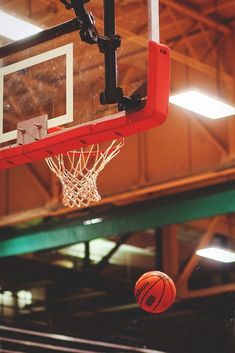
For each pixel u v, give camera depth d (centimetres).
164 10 1257
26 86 686
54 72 664
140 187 1283
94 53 631
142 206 1441
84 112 629
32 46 688
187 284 1841
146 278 852
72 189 749
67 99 646
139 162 1296
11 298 1942
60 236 1545
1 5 1110
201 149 1229
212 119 1225
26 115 676
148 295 843
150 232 1900
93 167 748
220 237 1839
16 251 1598
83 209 1552
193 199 1368
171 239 1705
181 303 1753
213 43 1250
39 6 1058
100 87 622
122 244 1869
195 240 1936
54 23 1011
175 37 1282
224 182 1328
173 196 1398
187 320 1820
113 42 612
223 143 1211
